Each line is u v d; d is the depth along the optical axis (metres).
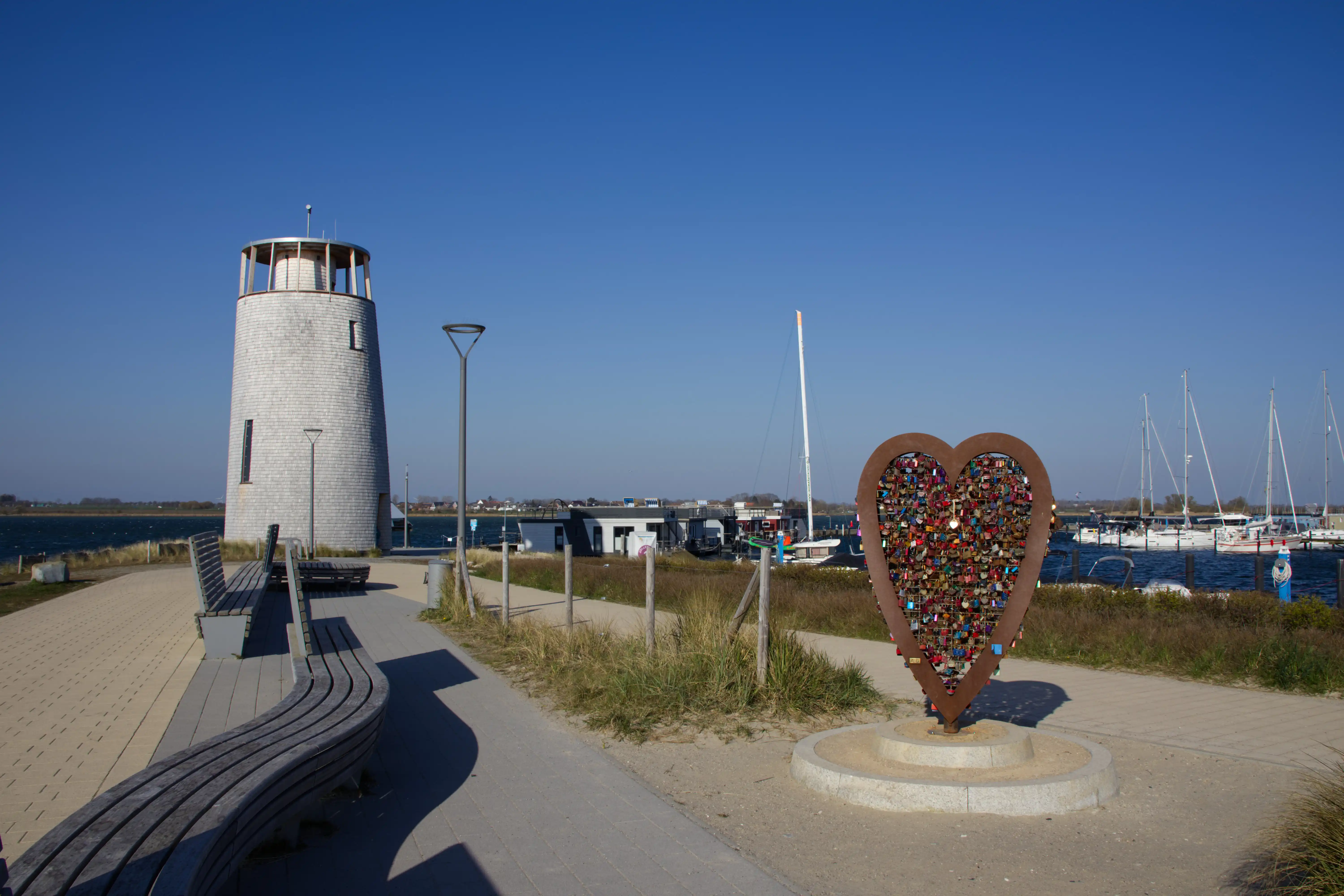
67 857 3.99
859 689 9.61
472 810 6.29
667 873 5.18
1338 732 8.28
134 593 22.25
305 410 44.34
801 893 4.91
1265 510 80.56
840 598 16.84
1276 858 4.87
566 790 6.70
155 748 7.79
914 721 7.52
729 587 20.27
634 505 74.50
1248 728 8.45
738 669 9.49
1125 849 5.49
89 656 12.70
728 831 5.85
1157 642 11.91
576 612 18.03
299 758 5.57
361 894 4.93
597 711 9.04
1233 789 6.61
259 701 9.78
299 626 10.12
